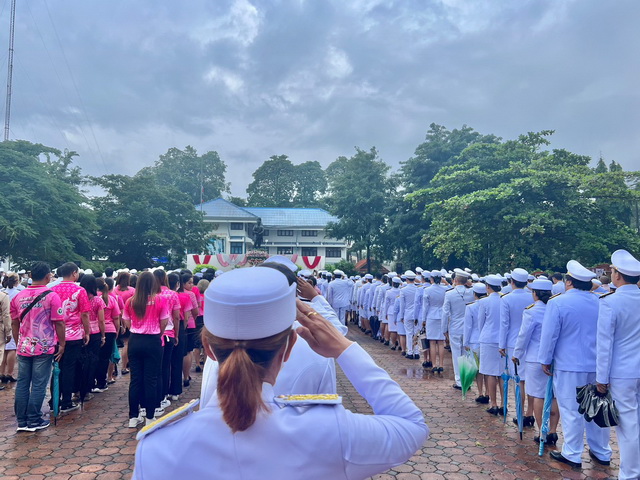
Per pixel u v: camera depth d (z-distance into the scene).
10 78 27.92
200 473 1.15
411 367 10.29
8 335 8.38
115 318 7.88
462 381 6.71
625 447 4.30
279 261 2.47
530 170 19.48
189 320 8.20
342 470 1.20
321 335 1.47
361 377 1.42
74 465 4.84
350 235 36.09
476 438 5.77
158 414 6.14
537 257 20.27
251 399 1.15
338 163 70.81
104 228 33.41
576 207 18.94
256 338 1.25
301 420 1.21
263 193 72.44
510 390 8.26
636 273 4.35
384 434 1.26
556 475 4.72
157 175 66.81
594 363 4.89
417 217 30.34
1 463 4.88
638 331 4.36
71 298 6.52
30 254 22.97
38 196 23.39
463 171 21.56
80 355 6.93
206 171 73.25
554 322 4.99
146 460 1.20
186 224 37.09
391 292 12.84
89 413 6.63
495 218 19.00
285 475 1.15
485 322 6.95
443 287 9.77
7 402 7.25
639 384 4.32
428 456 5.20
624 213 25.67
